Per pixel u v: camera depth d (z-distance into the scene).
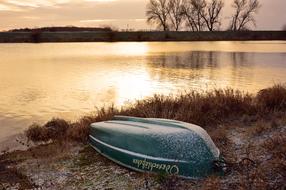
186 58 36.81
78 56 38.88
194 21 89.50
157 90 17.75
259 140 7.48
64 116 12.95
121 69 27.55
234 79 21.55
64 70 27.20
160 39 77.38
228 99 9.85
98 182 6.40
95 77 23.20
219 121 9.04
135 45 60.72
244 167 6.19
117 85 19.70
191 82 20.52
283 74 23.56
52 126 10.07
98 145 7.67
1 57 37.84
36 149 8.60
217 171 6.03
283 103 9.65
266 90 10.60
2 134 10.52
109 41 74.19
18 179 6.93
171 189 5.81
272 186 5.49
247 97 10.18
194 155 6.09
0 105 15.01
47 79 22.56
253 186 5.55
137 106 10.41
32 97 16.78
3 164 7.79
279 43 67.81
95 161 7.37
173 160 6.15
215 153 6.21
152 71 26.16
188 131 6.39
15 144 9.45
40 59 35.84
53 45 59.25
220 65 30.09
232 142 7.59
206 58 36.75
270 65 29.53
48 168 7.25
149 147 6.46
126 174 6.60
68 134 9.03
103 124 7.80
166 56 39.06
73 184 6.45
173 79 21.83
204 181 5.88
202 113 9.13
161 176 6.09
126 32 76.06
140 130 6.80
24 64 31.53
